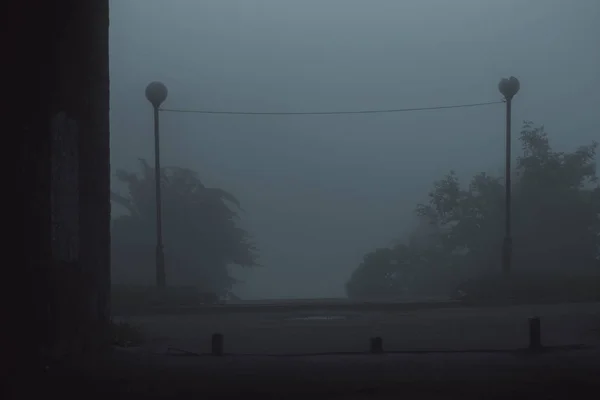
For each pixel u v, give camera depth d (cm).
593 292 2270
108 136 1293
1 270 867
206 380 927
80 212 1150
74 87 1136
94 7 1225
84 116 1181
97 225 1230
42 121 1012
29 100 973
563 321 1639
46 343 989
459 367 994
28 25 973
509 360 1042
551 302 2183
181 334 1509
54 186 1042
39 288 973
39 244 983
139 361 1055
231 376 949
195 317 1955
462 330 1512
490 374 949
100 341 1207
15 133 928
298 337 1429
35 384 890
